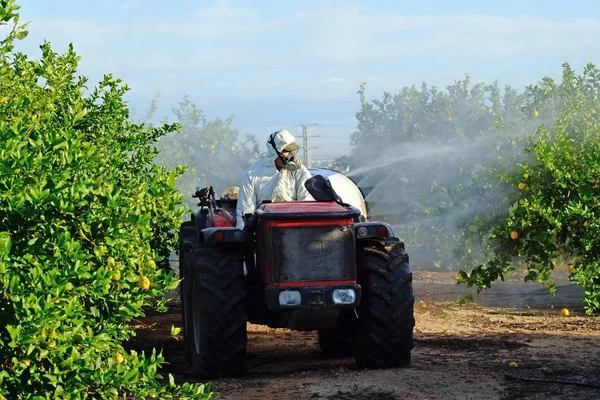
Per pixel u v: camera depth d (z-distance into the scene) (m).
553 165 11.52
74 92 10.39
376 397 8.05
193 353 10.09
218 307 9.36
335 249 9.12
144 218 6.01
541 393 8.04
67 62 10.51
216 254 9.67
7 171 5.60
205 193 11.52
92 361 5.80
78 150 6.24
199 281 9.52
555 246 11.47
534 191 11.74
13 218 5.50
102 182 6.72
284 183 10.29
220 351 9.38
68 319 5.40
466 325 13.05
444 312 14.70
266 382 9.05
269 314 9.77
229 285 9.46
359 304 9.16
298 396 8.25
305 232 9.12
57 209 5.75
